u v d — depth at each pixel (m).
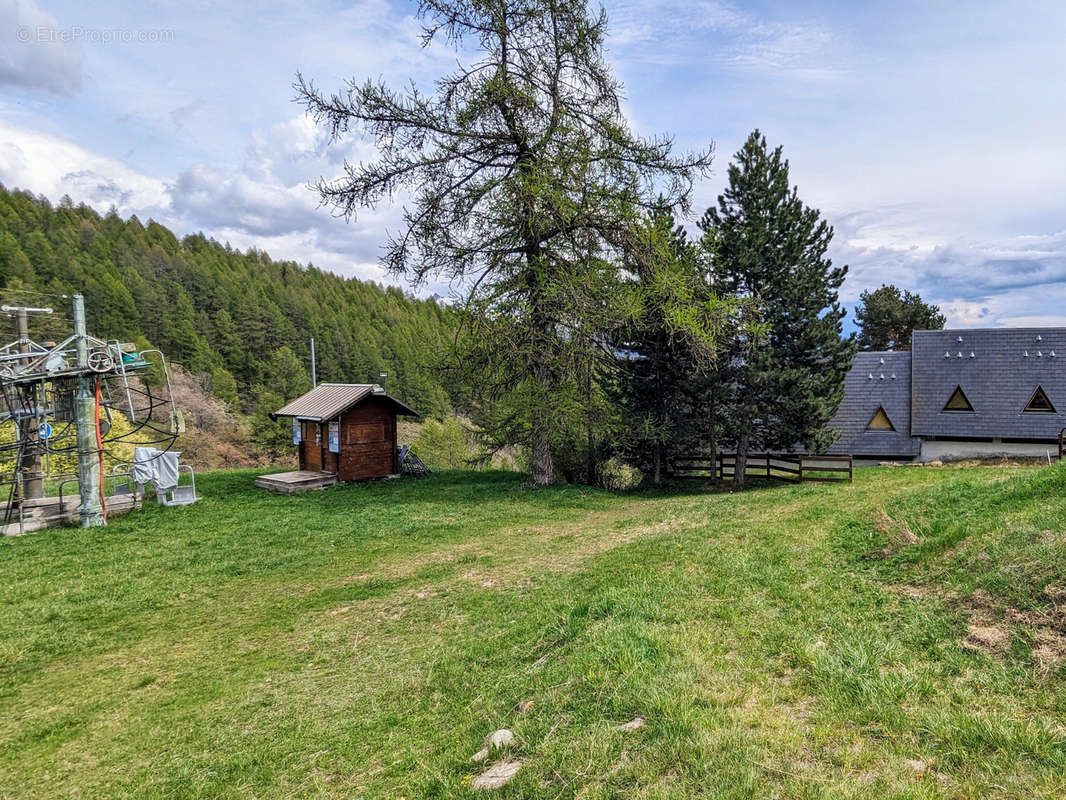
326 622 8.23
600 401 19.17
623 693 4.48
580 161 16.53
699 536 10.16
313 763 4.72
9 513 14.02
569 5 16.44
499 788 3.65
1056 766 3.18
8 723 5.87
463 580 9.59
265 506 16.14
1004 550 6.18
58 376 13.73
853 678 4.37
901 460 29.61
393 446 21.48
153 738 5.43
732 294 19.45
